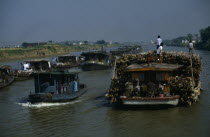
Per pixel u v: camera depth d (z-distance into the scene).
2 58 89.12
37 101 21.67
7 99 24.78
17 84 34.62
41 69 43.34
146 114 17.72
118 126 15.77
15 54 97.25
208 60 54.19
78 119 17.53
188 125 15.47
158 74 19.17
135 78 19.52
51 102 21.88
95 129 15.49
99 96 24.39
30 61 44.91
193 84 19.52
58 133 15.16
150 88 18.23
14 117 18.61
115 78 19.88
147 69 18.78
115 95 19.47
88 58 50.75
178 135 14.05
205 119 16.39
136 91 18.45
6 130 15.98
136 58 22.02
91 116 18.03
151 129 15.05
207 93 23.62
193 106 19.22
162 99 17.69
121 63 21.56
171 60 21.66
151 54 22.09
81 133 14.97
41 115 18.83
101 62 48.41
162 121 16.27
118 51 70.19
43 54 111.88
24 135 15.08
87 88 28.81
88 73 44.12
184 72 20.86
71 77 25.50
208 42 104.62
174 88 18.89
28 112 19.75
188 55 21.58
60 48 137.62
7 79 34.91
